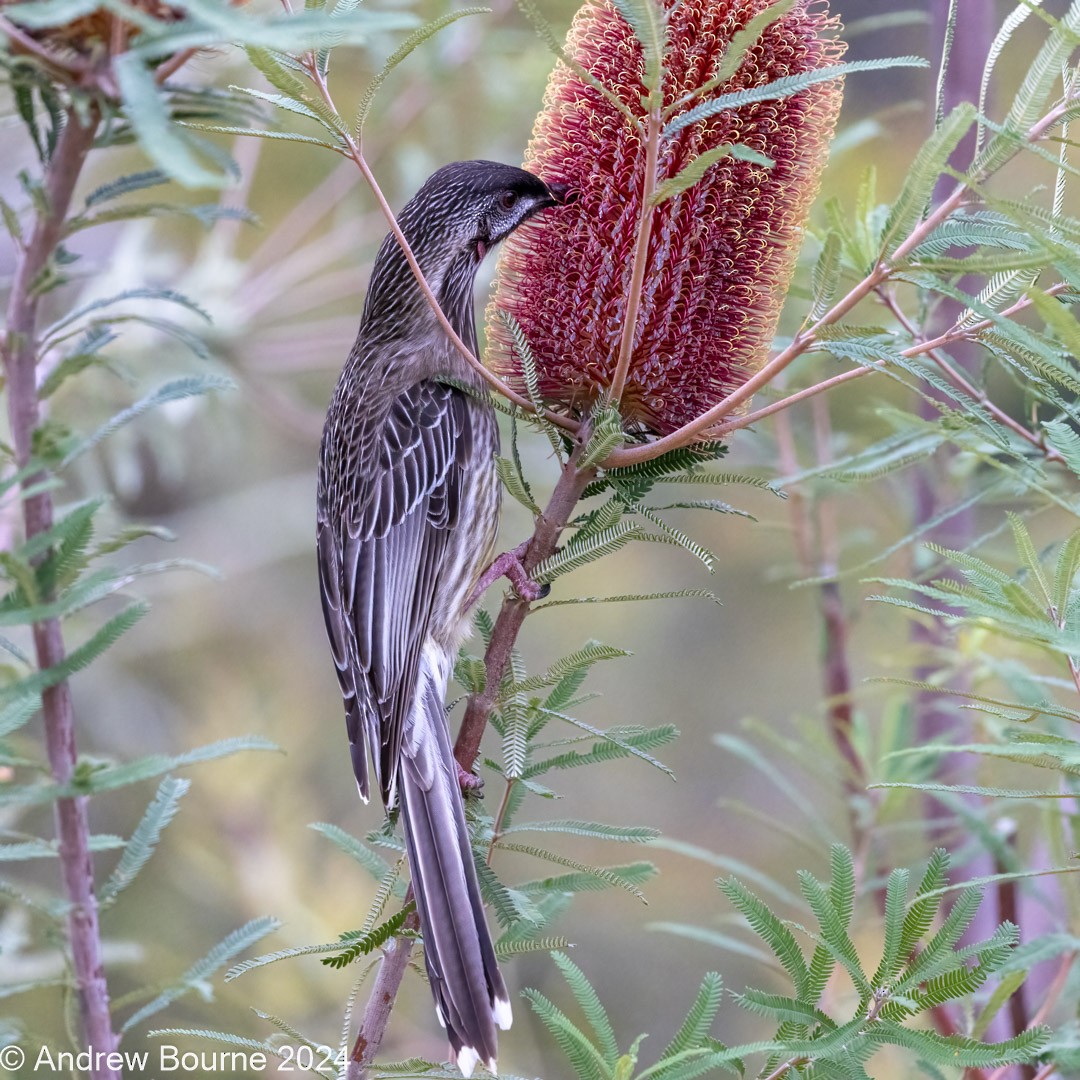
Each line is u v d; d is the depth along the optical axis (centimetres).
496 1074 554
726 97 464
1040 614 464
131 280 1171
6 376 478
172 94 471
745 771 1573
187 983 514
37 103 534
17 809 811
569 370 594
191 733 1252
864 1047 486
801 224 577
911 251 483
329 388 1609
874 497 902
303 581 1634
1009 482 637
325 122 496
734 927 1461
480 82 1248
